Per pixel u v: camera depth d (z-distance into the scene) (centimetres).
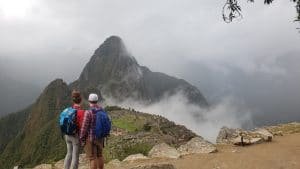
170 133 6338
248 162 1457
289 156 1509
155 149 1688
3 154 19112
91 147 1036
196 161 1516
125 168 1455
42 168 1727
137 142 4178
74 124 1052
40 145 15538
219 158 1536
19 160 16850
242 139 1805
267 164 1421
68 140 1077
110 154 4097
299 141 1848
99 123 1032
